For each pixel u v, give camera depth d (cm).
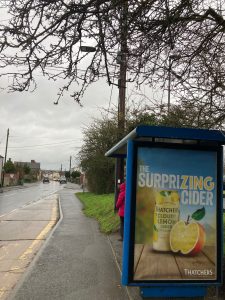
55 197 2344
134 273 335
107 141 1898
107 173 2020
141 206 340
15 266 503
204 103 414
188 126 434
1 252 593
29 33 298
